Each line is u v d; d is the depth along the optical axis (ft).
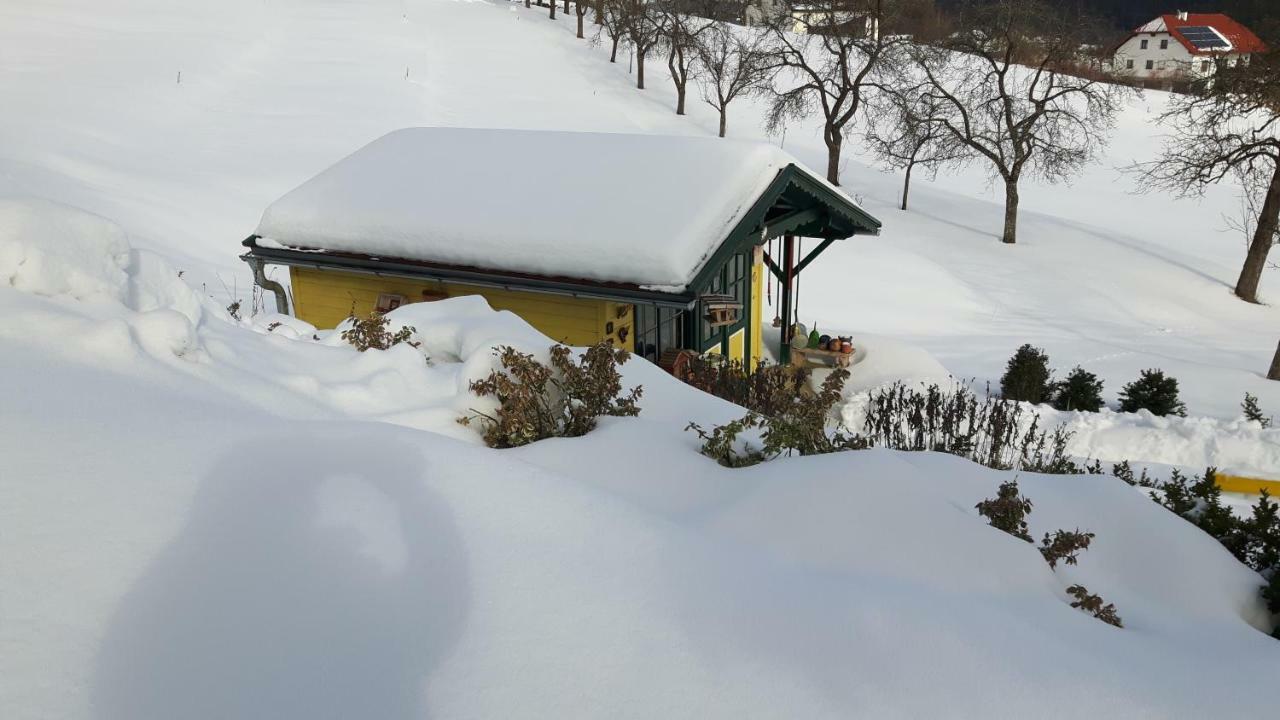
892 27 130.11
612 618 9.32
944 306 81.35
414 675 8.21
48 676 7.13
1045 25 111.96
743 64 142.82
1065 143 162.61
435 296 36.68
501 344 18.39
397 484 11.16
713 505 14.32
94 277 14.15
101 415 10.95
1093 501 16.72
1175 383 44.39
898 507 13.87
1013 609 11.92
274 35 185.57
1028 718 8.84
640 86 184.75
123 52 145.48
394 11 230.89
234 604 8.57
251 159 100.58
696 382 31.91
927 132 121.90
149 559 8.76
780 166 39.78
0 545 8.27
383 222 36.86
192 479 10.19
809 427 17.92
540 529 10.69
